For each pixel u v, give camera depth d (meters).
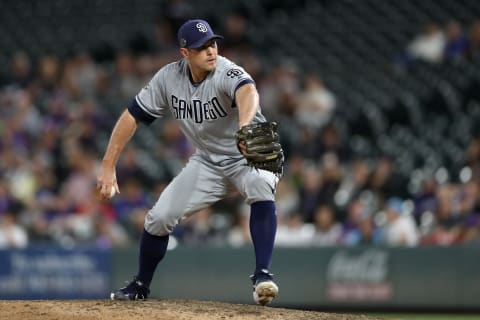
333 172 39.50
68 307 18.72
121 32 63.03
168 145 46.03
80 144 46.97
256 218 19.11
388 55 55.53
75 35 64.12
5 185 42.56
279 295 37.28
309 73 53.97
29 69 58.56
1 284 38.59
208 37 18.27
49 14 66.75
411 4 58.91
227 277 37.25
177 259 37.69
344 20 59.34
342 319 18.34
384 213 38.06
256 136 17.19
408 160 43.31
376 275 36.59
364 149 44.69
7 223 39.56
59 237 39.91
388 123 47.31
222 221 39.72
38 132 49.47
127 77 53.47
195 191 19.56
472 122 45.38
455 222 37.16
